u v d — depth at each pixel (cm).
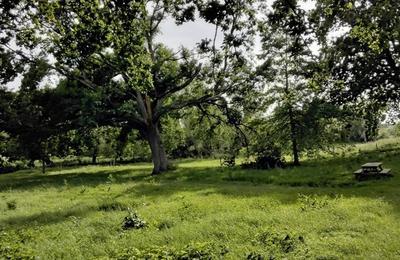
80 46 1273
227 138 5106
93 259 950
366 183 2072
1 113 3709
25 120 3756
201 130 4756
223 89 3928
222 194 2006
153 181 2953
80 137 4012
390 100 3878
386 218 1152
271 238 982
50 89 3969
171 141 5719
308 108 3703
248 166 3741
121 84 3959
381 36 1377
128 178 3491
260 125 4066
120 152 5275
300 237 970
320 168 3075
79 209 1739
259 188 2244
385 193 1659
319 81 2295
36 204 2028
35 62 3228
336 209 1311
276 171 3162
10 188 2945
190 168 4050
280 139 3838
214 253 899
